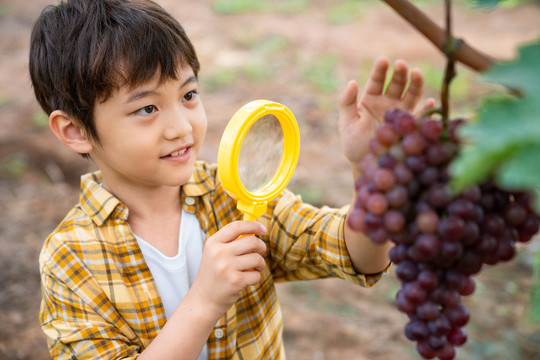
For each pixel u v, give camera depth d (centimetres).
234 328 145
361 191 81
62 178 480
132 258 141
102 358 131
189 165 138
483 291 363
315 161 527
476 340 315
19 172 482
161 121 133
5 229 407
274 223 152
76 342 134
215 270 119
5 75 704
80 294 137
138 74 129
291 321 336
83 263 140
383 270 136
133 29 132
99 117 135
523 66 51
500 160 48
